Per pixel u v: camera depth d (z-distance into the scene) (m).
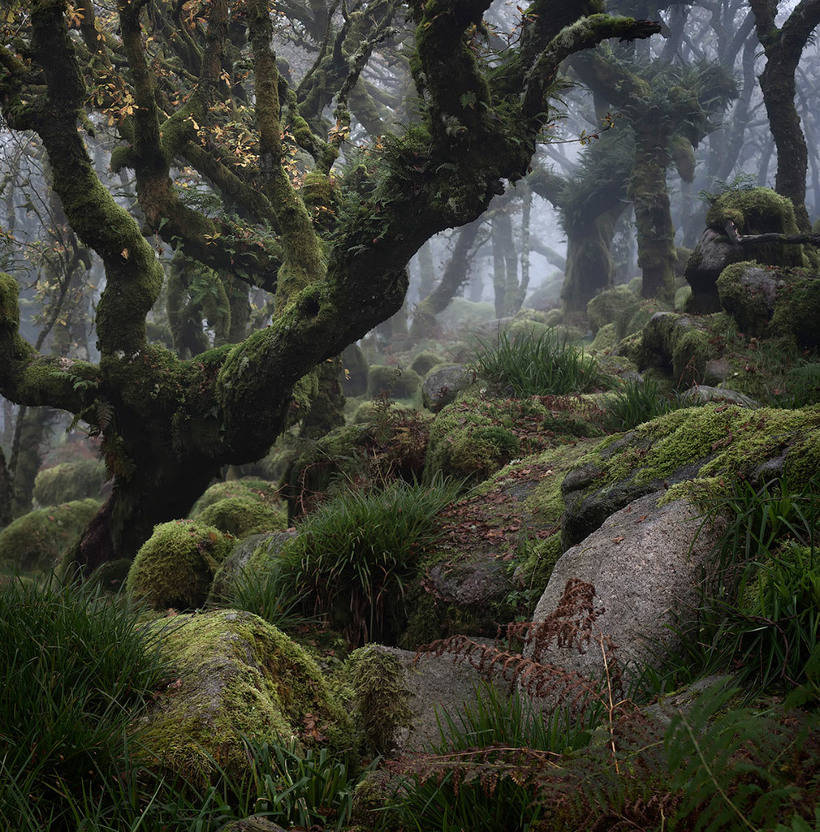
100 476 17.25
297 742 2.73
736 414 3.75
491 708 2.62
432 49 5.44
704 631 2.75
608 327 16.47
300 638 4.31
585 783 1.85
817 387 6.12
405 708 3.11
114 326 8.15
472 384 7.70
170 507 8.84
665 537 3.08
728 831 1.68
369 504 4.91
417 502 5.00
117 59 10.03
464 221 6.20
